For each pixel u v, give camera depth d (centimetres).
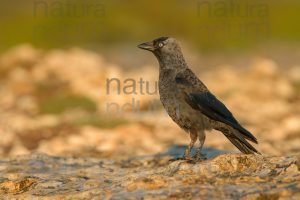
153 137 1677
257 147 1427
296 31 4747
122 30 4419
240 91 2295
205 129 1047
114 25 4456
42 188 998
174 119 1073
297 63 3722
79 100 2080
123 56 3894
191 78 1069
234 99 2197
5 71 2758
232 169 932
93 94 2114
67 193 948
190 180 886
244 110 2070
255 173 919
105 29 4341
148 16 4700
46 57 2873
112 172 1117
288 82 2489
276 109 2048
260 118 1938
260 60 2691
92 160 1255
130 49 4159
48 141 1650
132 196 854
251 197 803
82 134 1694
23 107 2112
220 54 4147
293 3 5247
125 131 1712
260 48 4272
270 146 1445
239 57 4000
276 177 885
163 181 888
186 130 1070
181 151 1339
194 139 1064
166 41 1084
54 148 1517
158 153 1338
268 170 920
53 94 2308
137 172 1058
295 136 1681
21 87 2391
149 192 859
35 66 2755
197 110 1043
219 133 1675
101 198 870
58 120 1888
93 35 4225
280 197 791
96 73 2473
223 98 2258
